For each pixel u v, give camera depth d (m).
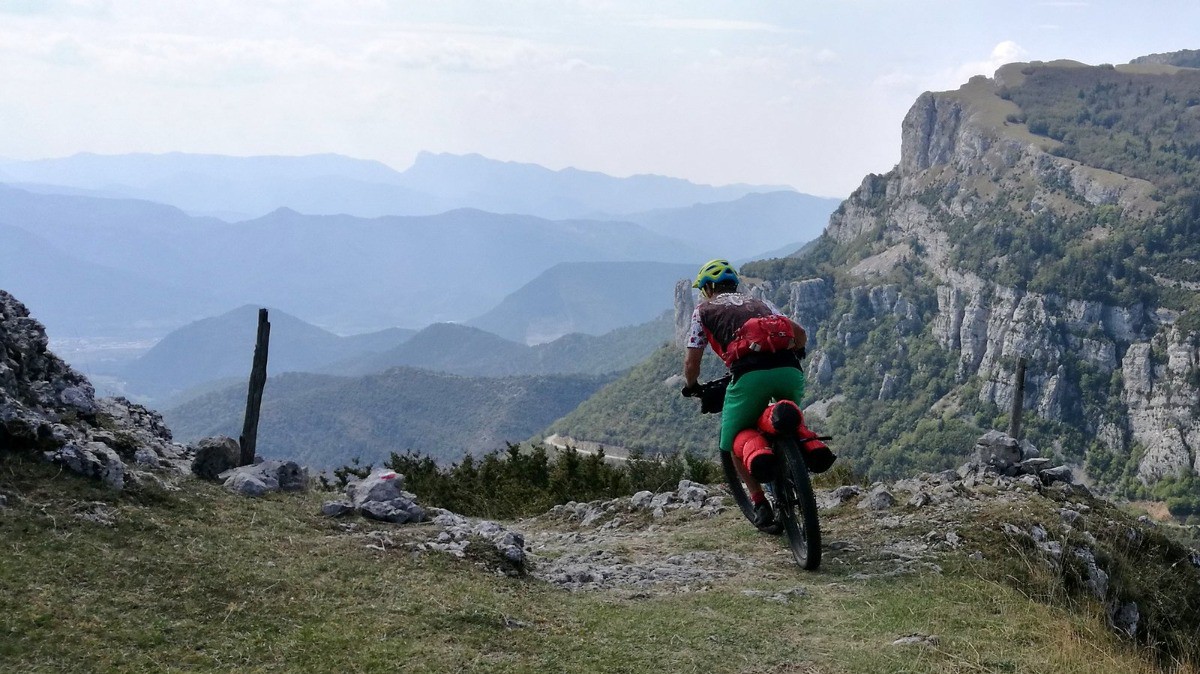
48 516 5.62
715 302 7.26
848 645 5.30
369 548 6.52
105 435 7.46
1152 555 8.59
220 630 4.79
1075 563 7.48
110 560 5.30
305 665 4.50
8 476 5.95
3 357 7.38
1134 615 7.48
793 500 7.18
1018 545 7.51
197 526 6.25
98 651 4.30
